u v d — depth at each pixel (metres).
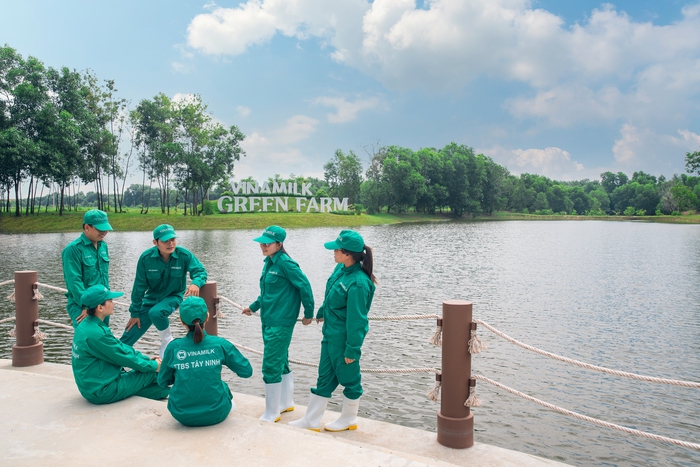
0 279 18.62
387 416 6.84
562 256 29.19
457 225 76.56
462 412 4.29
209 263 24.53
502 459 4.08
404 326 12.17
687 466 5.54
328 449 3.68
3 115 53.34
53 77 57.59
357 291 4.29
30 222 52.22
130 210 82.88
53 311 13.34
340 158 106.00
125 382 4.66
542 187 155.75
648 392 7.87
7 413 4.35
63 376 6.19
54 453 3.61
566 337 11.24
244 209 70.69
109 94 66.81
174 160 65.81
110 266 22.81
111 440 3.82
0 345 10.24
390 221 85.38
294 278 4.68
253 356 9.59
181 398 4.03
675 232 57.16
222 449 3.68
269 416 4.80
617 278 20.27
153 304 5.82
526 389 7.98
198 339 4.15
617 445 6.05
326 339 4.53
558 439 6.20
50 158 51.81
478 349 4.21
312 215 72.62
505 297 16.11
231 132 70.19
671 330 11.86
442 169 111.38
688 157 103.31
